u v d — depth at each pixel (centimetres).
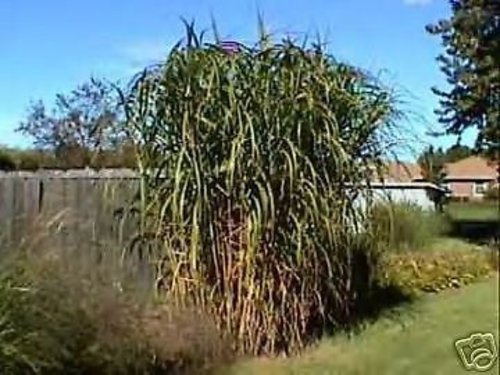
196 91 661
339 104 694
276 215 667
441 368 665
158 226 682
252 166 655
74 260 704
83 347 516
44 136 2600
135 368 570
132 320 578
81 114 2520
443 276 1150
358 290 820
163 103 674
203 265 677
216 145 665
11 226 704
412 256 1266
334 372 651
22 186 878
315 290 696
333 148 671
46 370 487
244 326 682
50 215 778
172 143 676
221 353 659
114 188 808
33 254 543
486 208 3306
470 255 1390
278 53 675
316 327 734
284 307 686
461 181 4866
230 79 661
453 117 2003
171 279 685
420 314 873
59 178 866
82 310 523
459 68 1983
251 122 645
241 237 671
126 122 685
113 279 684
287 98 661
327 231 680
